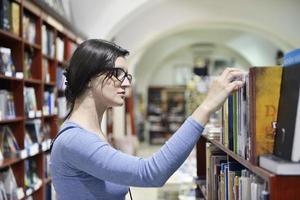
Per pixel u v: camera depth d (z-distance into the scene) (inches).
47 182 179.8
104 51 56.5
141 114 660.1
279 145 49.9
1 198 129.7
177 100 717.9
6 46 147.1
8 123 148.5
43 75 177.8
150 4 287.1
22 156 142.6
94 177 54.4
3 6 130.5
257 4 364.5
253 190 57.8
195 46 663.1
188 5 365.4
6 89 148.7
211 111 50.6
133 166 48.6
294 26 365.1
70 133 53.4
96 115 58.9
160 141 690.8
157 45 610.5
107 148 51.3
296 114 45.6
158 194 151.9
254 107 52.6
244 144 58.4
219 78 52.4
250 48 590.2
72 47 230.1
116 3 275.0
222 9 365.4
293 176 43.9
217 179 87.6
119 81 56.8
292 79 48.5
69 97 59.1
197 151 124.3
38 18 169.9
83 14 268.8
